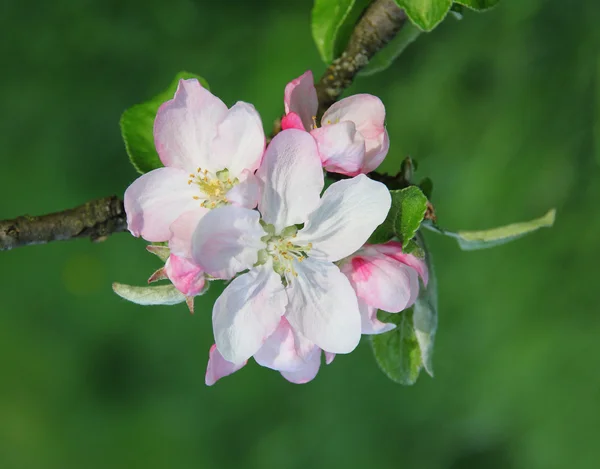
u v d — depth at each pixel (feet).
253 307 1.82
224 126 1.82
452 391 3.70
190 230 1.82
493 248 3.52
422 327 1.89
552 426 3.45
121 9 4.02
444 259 3.62
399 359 1.91
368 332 1.84
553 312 3.41
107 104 4.04
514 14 3.38
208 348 4.19
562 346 3.38
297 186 1.82
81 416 4.50
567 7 3.28
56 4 4.05
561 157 3.33
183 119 1.83
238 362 1.82
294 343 1.83
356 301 1.82
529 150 3.38
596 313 3.33
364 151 1.81
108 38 4.03
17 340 4.53
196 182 1.83
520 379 3.48
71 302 4.36
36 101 4.10
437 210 3.58
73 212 1.91
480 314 3.56
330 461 4.02
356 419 3.97
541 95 3.35
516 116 3.40
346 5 1.96
